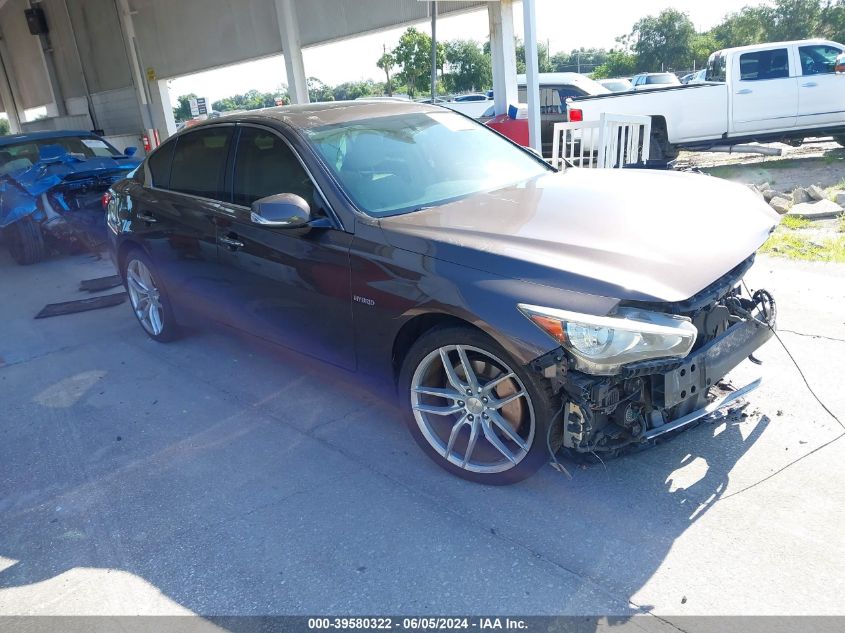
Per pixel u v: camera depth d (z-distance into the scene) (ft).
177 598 8.07
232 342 16.58
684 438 10.35
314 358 11.78
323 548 8.71
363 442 11.28
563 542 8.41
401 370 10.07
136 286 17.03
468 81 158.40
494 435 9.38
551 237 9.01
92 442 12.14
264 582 8.20
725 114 34.14
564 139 26.04
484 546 8.48
